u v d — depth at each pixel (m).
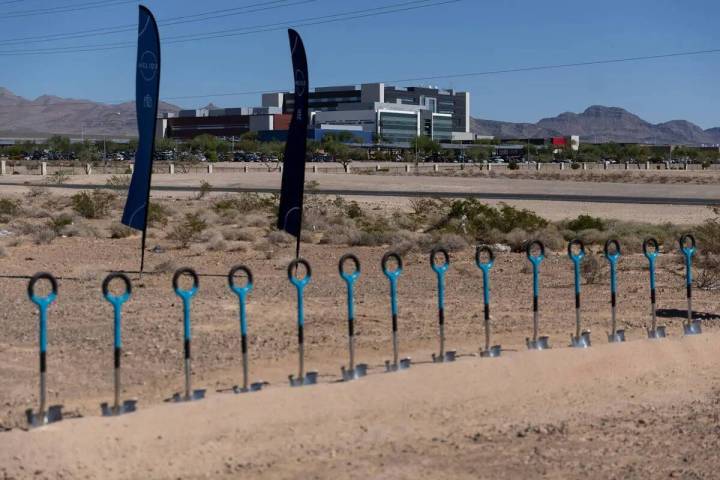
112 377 12.41
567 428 10.51
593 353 13.12
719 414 11.18
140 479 8.66
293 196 22.69
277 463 9.14
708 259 26.80
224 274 24.39
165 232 38.22
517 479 8.80
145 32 21.88
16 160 155.88
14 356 13.73
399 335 15.44
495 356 12.98
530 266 25.73
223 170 117.00
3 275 23.58
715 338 14.54
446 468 9.08
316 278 23.64
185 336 10.66
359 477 8.78
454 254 30.89
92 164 136.12
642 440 10.09
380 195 66.50
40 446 8.80
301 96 22.31
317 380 11.71
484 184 85.19
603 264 27.09
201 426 9.68
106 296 10.08
